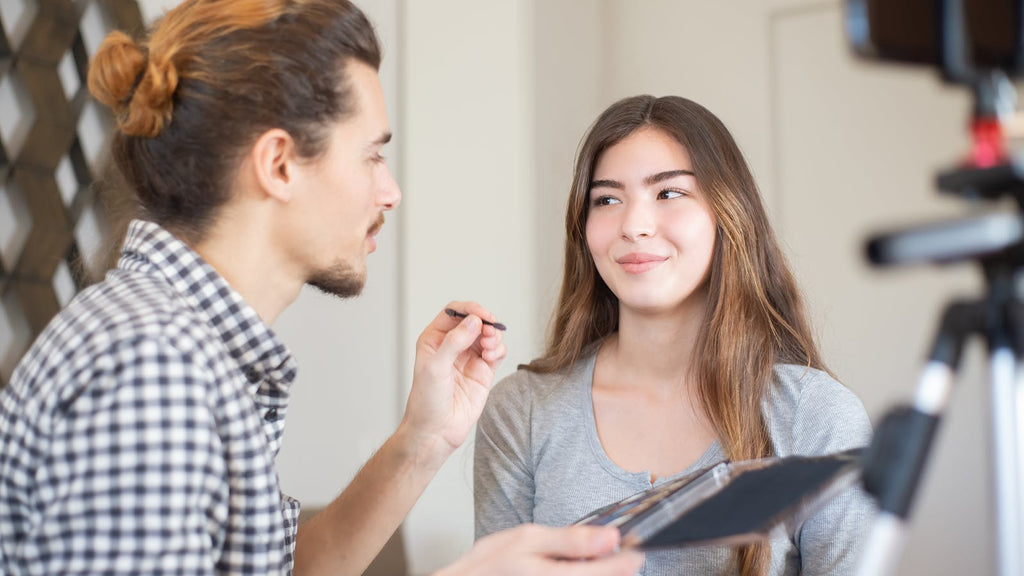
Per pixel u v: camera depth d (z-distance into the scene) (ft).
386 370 8.93
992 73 1.97
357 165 3.54
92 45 6.48
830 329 9.41
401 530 7.45
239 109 3.34
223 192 3.40
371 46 3.59
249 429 3.17
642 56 10.57
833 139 9.54
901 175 9.21
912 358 9.03
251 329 3.38
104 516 2.70
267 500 3.22
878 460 2.05
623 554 2.82
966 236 1.81
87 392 2.77
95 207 6.37
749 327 4.71
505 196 9.25
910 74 9.16
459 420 4.28
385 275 8.95
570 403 4.97
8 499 2.95
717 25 10.15
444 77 9.11
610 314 5.27
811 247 9.59
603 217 4.76
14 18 6.07
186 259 3.33
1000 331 1.95
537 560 2.75
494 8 9.25
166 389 2.82
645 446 4.75
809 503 2.64
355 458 8.68
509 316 9.21
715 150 4.73
